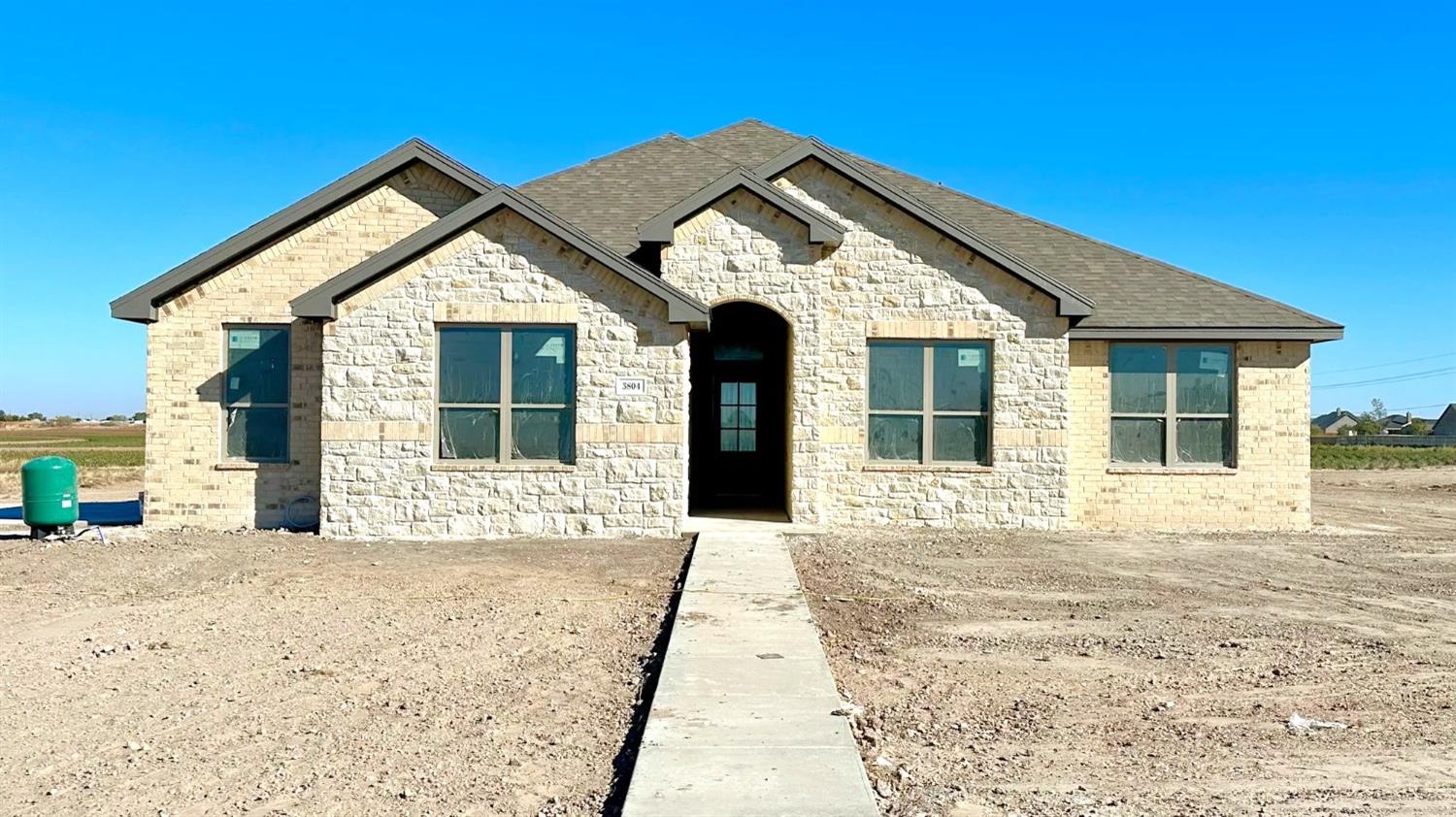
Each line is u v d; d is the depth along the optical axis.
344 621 9.29
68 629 9.06
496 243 14.38
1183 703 6.87
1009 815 4.91
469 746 5.94
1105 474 16.53
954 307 15.88
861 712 6.39
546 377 14.55
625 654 8.05
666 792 4.91
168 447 15.25
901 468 15.90
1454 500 24.47
